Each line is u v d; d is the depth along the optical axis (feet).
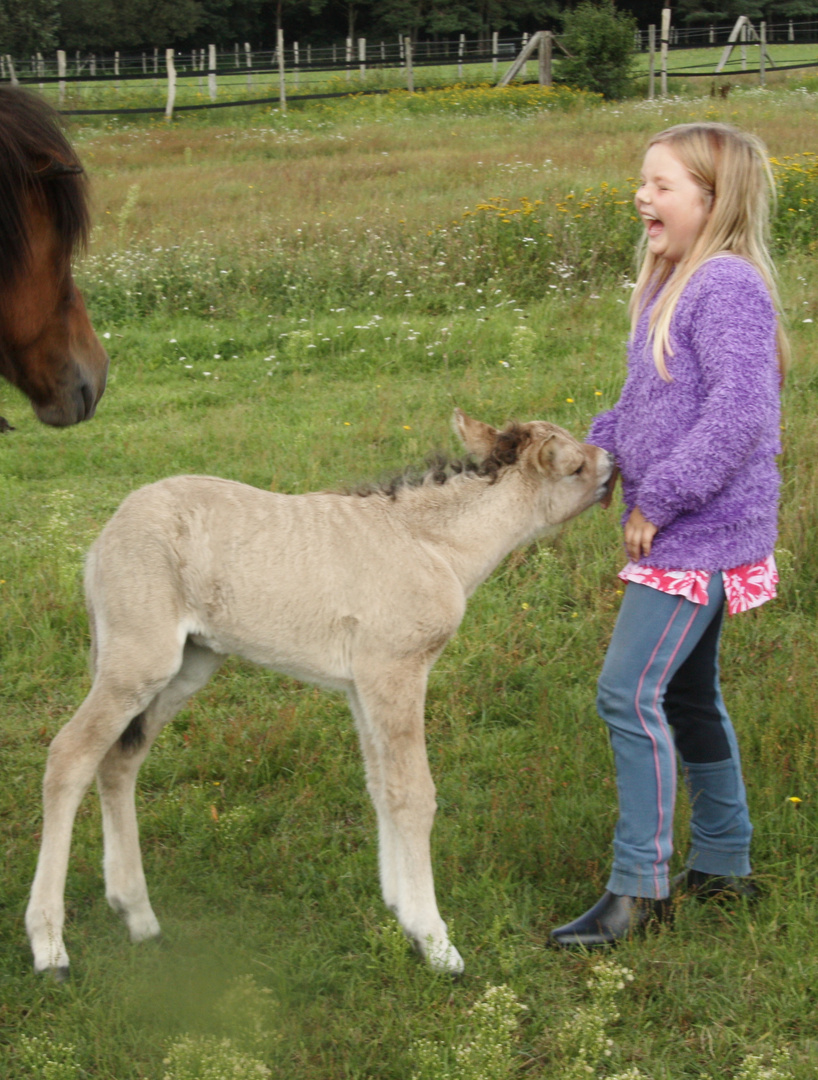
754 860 10.17
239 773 11.79
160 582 8.55
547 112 67.51
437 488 9.74
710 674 9.56
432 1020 8.32
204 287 31.83
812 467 17.33
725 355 8.13
